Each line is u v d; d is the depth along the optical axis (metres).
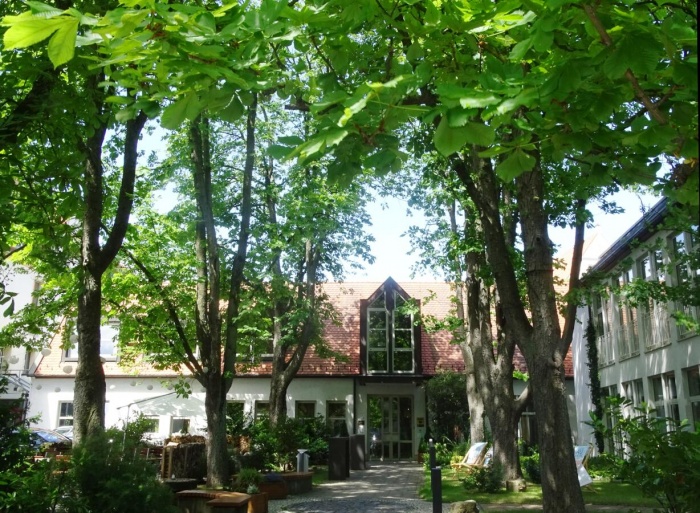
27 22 2.92
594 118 3.72
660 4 3.74
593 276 9.18
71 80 7.94
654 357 18.91
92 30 3.45
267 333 21.66
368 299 30.09
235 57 3.97
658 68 3.60
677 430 5.66
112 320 22.84
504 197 14.77
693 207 3.56
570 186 9.35
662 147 3.58
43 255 9.10
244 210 16.69
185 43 3.64
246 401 28.97
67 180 7.93
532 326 9.09
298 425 21.48
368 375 28.67
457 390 26.70
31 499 6.27
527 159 3.84
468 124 3.19
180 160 16.38
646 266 18.66
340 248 23.30
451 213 19.95
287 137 3.65
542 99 3.41
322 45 4.77
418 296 34.06
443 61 4.64
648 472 5.51
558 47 3.96
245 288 19.55
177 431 28.34
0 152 7.92
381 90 3.26
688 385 16.75
